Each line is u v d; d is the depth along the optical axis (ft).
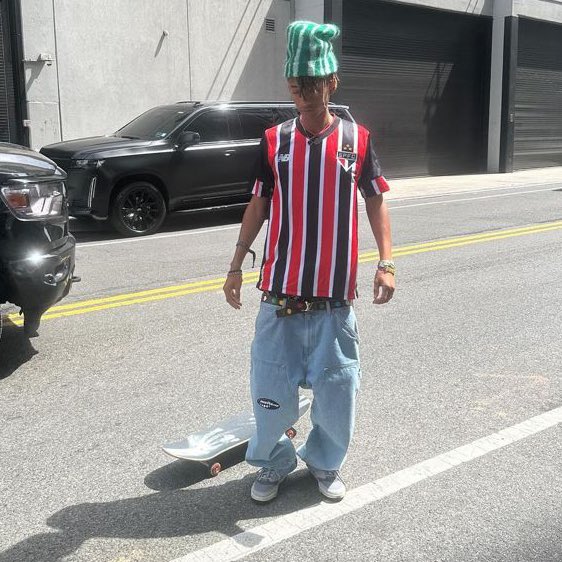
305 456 9.93
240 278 9.46
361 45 59.88
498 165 72.59
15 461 10.93
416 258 26.73
